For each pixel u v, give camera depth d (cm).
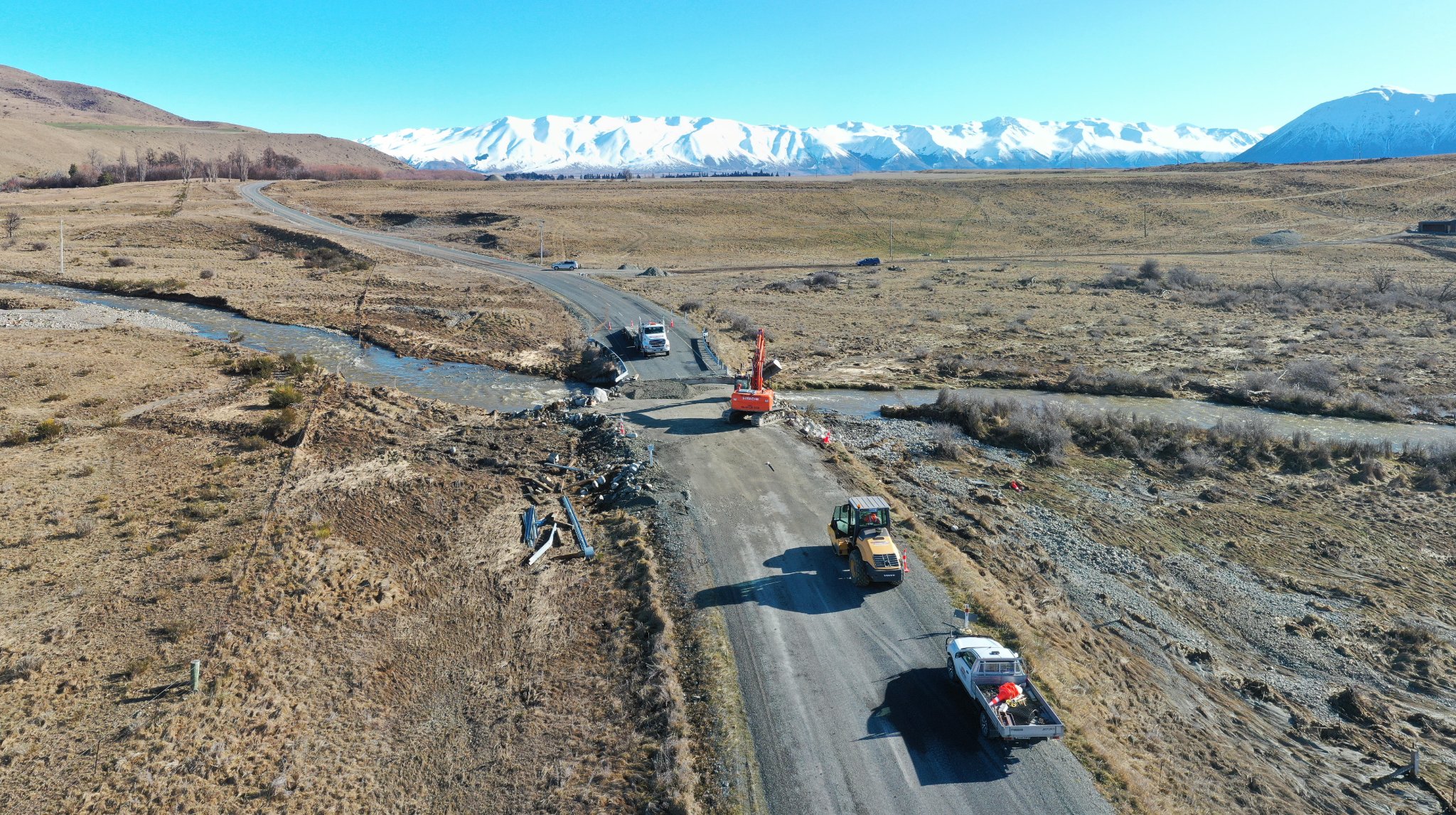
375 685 1808
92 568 2236
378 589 2167
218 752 1577
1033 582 2414
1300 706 2016
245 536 2433
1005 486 3312
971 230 13550
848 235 12975
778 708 1678
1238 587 2594
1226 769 1666
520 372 4847
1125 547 2819
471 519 2594
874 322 6706
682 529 2462
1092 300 7831
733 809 1416
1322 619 2411
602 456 3153
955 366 5231
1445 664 2192
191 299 6550
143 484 2827
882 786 1476
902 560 2091
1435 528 2980
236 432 3381
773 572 2223
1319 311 7194
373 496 2739
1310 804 1602
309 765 1565
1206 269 9619
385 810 1456
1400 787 1708
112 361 4403
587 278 8381
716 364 4797
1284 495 3275
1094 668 1953
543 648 1922
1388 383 4812
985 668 1636
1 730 1616
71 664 1827
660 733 1595
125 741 1596
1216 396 4656
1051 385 4850
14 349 4506
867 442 3756
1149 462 3619
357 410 3747
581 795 1451
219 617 2014
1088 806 1435
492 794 1486
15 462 2956
